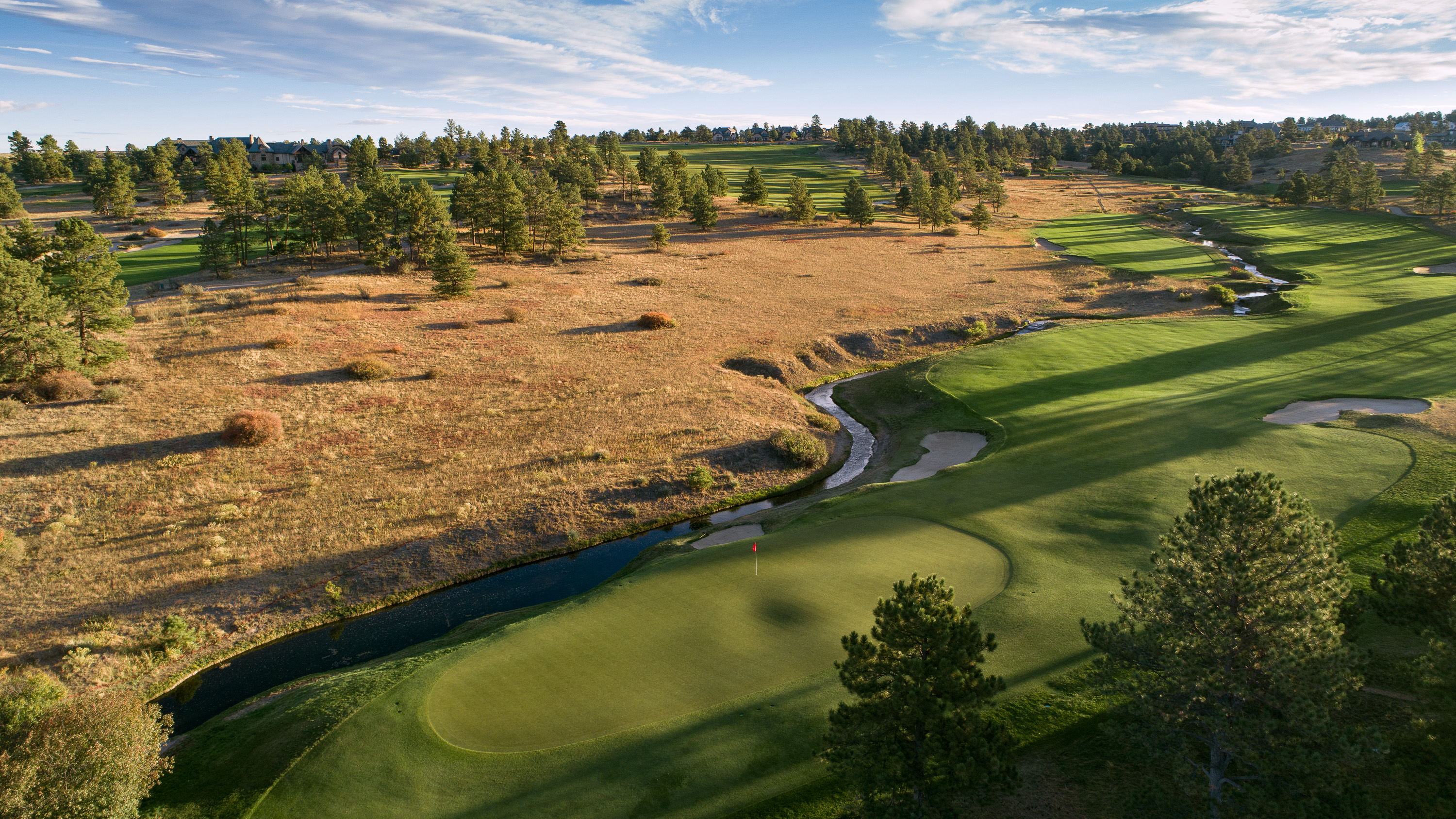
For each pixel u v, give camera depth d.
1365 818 13.62
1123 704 18.72
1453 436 34.50
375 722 20.22
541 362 56.81
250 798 18.20
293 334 57.19
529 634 23.91
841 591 25.11
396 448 42.56
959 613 15.41
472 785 17.78
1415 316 60.25
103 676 26.20
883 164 195.00
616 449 43.34
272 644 28.66
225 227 83.19
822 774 17.36
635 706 20.02
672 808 16.78
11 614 28.53
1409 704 17.48
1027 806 16.22
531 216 99.69
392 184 83.62
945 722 14.10
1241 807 14.36
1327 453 34.25
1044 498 32.12
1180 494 31.20
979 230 123.31
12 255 47.06
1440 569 16.64
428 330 62.06
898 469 39.75
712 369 57.16
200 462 39.22
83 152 168.75
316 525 35.28
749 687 20.47
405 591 31.73
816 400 55.56
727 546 29.31
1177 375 50.41
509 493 38.56
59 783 15.82
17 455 37.66
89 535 33.12
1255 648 14.26
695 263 95.19
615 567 33.44
